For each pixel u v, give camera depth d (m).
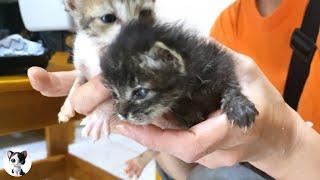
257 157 0.30
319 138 0.32
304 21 0.41
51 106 0.50
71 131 0.72
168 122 0.30
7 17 0.88
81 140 0.85
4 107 0.46
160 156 0.43
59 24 0.73
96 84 0.29
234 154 0.29
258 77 0.29
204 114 0.30
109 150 0.81
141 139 0.26
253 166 0.36
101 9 0.37
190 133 0.26
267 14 0.50
